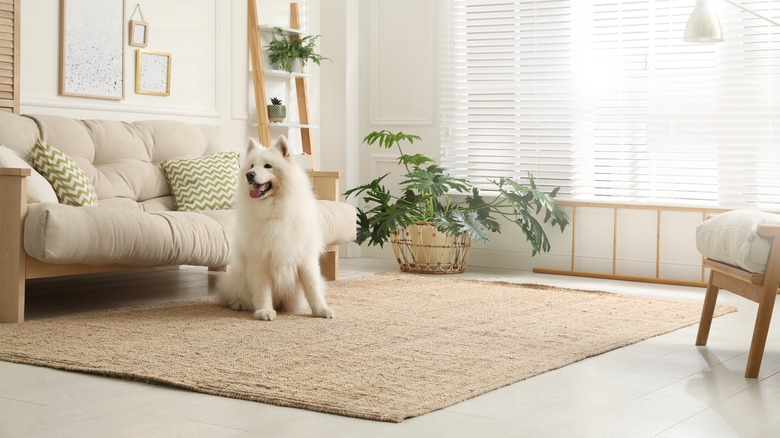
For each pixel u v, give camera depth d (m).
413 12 6.78
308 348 3.30
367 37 6.96
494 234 6.56
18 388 2.72
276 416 2.44
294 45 6.41
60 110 5.01
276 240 3.92
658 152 5.94
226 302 4.25
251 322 3.82
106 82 5.25
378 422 2.40
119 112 5.34
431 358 3.19
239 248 4.06
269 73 6.33
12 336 3.44
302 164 6.16
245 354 3.18
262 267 3.98
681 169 5.88
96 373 2.90
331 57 6.91
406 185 6.84
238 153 5.33
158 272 5.77
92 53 5.16
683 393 2.79
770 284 2.99
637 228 6.02
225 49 6.07
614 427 2.39
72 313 4.12
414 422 2.41
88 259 3.83
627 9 5.99
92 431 2.28
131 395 2.65
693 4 5.77
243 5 6.20
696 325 4.12
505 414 2.51
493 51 6.49
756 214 3.16
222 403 2.57
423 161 6.16
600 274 6.01
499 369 3.04
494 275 6.07
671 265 5.89
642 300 4.84
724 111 5.72
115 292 4.83
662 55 5.90
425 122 6.77
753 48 5.60
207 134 5.35
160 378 2.78
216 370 2.92
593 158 6.17
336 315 4.07
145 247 3.99
